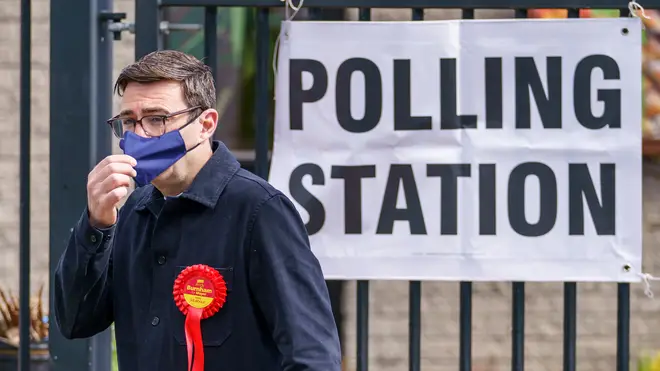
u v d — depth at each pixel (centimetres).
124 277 447
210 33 612
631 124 605
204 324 418
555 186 605
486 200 605
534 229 604
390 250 606
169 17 998
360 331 615
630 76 605
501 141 605
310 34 610
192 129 426
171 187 436
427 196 605
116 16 604
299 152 610
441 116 606
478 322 1095
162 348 426
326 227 607
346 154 609
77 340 589
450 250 604
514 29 607
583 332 1100
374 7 608
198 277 419
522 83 606
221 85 1066
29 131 609
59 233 590
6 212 1042
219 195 427
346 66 609
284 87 610
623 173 604
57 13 590
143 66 423
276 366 422
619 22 605
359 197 607
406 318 1081
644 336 1095
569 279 604
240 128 1067
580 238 605
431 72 607
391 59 608
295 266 418
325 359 405
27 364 609
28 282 609
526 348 1098
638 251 603
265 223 420
